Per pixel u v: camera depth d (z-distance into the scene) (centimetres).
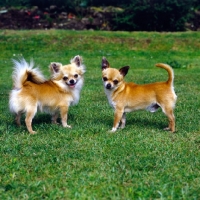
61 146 204
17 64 227
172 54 529
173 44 559
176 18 647
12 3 717
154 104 225
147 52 535
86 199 164
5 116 251
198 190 168
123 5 694
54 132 222
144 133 221
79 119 246
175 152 197
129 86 227
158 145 205
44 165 186
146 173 179
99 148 201
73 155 194
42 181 174
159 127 232
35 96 225
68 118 247
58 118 252
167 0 628
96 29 664
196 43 563
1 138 215
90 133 220
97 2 717
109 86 222
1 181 175
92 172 181
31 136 217
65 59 493
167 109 222
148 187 170
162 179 175
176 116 248
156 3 636
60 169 183
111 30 660
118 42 562
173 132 223
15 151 198
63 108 232
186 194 165
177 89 322
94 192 168
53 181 174
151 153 196
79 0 706
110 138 213
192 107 267
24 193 167
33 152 198
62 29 645
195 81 356
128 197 164
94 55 520
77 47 548
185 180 175
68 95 233
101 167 184
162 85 224
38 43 555
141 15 647
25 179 176
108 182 173
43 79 231
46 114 254
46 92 228
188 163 187
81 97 296
